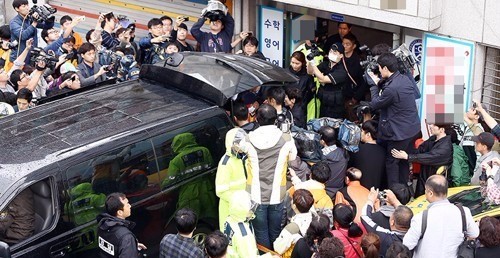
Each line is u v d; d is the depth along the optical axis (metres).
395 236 7.74
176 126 8.48
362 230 7.88
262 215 8.38
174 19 13.37
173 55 9.52
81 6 14.26
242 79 9.09
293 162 9.30
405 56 9.80
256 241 8.51
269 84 9.25
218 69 9.32
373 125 9.88
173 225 8.56
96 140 8.05
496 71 10.69
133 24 12.63
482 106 9.96
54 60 11.12
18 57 11.63
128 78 11.20
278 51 12.53
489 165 8.66
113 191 8.03
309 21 11.91
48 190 7.65
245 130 8.95
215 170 8.83
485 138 9.12
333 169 9.38
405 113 9.73
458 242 7.50
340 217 7.71
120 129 8.27
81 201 7.81
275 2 12.28
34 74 10.73
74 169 7.78
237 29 12.71
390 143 9.88
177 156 8.49
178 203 8.55
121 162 8.08
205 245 7.33
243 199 7.77
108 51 11.55
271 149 8.28
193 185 8.66
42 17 12.20
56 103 9.08
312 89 11.47
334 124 10.26
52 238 7.62
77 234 7.79
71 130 8.31
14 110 10.05
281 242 7.84
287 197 8.62
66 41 12.00
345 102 11.45
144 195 8.25
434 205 7.55
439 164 9.70
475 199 8.77
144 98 9.08
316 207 8.58
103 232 7.49
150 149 8.28
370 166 9.86
